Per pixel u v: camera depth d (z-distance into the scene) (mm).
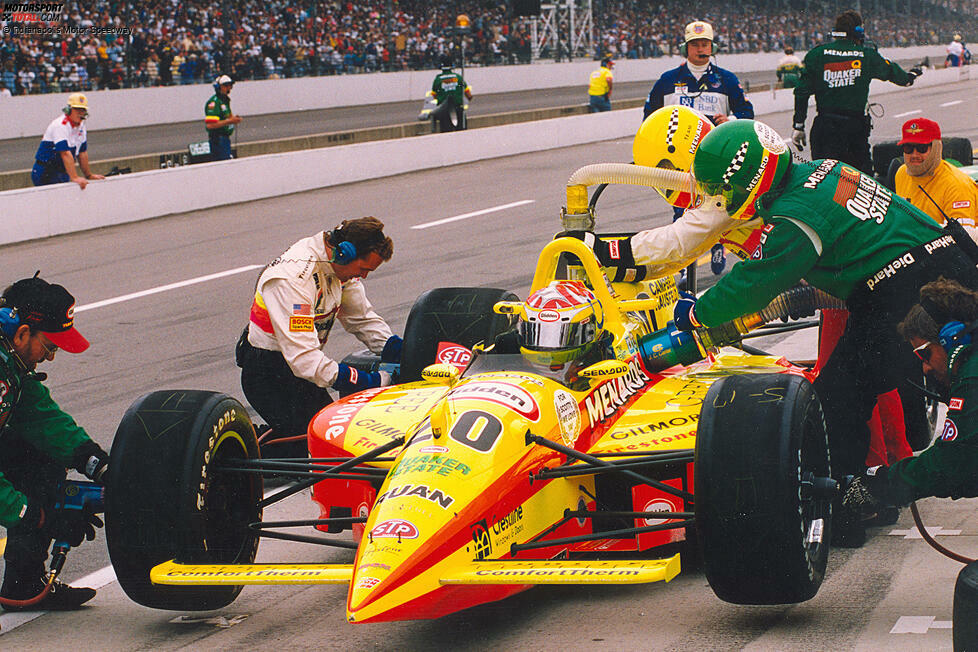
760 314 6078
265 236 18609
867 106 13688
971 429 4691
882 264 5688
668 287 7164
